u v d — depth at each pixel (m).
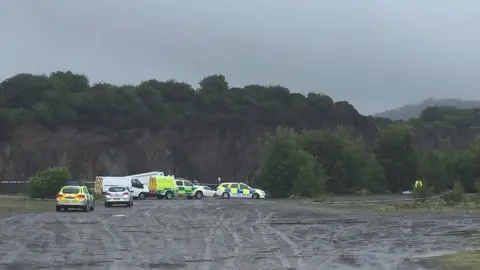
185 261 13.36
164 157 113.06
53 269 11.98
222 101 125.19
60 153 105.38
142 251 15.16
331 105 133.38
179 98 122.69
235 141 120.94
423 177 84.19
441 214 34.31
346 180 86.75
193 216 30.11
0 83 116.38
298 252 15.41
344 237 19.97
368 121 136.00
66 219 26.89
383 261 13.84
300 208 40.31
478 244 18.06
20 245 16.38
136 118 112.62
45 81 116.75
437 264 13.34
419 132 142.75
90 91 117.69
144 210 36.25
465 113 159.12
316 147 86.88
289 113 127.88
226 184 66.12
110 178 60.00
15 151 102.19
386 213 35.06
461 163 87.12
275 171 77.00
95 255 14.29
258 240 18.41
